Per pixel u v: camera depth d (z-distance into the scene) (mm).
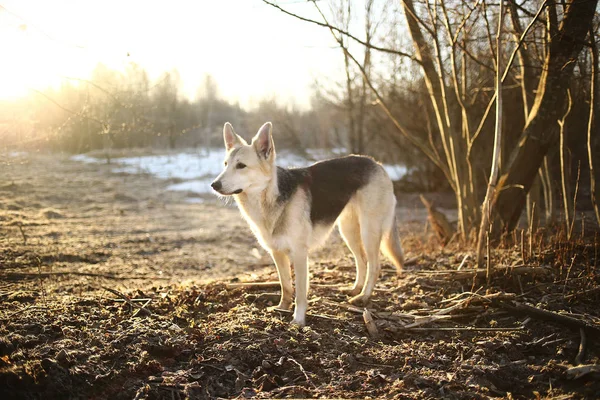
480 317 4805
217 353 3930
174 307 5098
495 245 7449
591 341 4184
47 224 11656
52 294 5594
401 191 20812
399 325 4750
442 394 3486
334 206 5320
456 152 8164
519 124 14547
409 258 7230
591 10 6273
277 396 3447
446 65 10125
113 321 4473
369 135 23078
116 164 27109
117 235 11281
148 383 3527
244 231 12781
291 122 29125
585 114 11969
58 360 3562
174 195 19750
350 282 6340
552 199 8656
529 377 3748
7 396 3174
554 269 5672
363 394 3488
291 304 5309
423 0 7250
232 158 4805
